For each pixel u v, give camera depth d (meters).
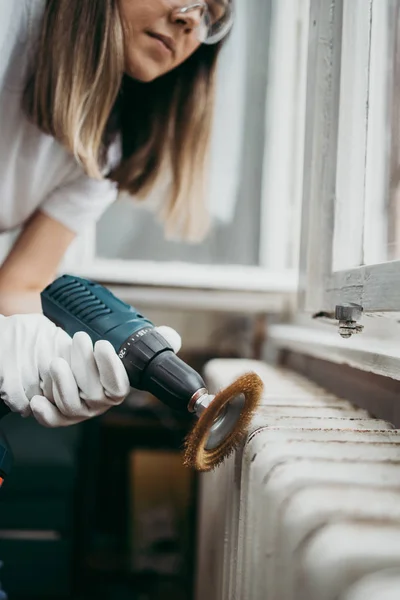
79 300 0.61
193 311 1.50
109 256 1.34
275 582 0.36
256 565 0.41
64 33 0.94
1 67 0.92
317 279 0.78
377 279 0.58
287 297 1.36
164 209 1.25
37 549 1.45
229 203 1.34
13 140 0.99
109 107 1.00
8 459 0.60
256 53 1.29
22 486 1.47
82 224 1.11
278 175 1.34
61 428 1.55
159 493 1.67
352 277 0.66
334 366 0.82
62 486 1.48
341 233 0.75
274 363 1.28
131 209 1.28
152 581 1.63
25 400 0.57
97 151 1.04
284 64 1.31
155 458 1.67
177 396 0.52
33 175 1.03
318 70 0.77
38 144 1.00
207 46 1.07
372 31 0.75
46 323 0.60
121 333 0.56
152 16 0.96
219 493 0.66
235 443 0.51
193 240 1.35
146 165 1.13
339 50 0.75
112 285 1.34
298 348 1.03
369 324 0.75
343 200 0.75
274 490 0.38
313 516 0.32
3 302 1.07
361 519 0.31
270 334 1.34
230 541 0.55
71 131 0.98
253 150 1.33
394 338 0.66
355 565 0.27
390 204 0.75
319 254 0.78
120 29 0.96
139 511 1.67
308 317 1.09
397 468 0.40
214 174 1.32
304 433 0.49
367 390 0.67
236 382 0.47
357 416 0.61
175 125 1.11
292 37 1.30
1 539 1.45
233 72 1.24
